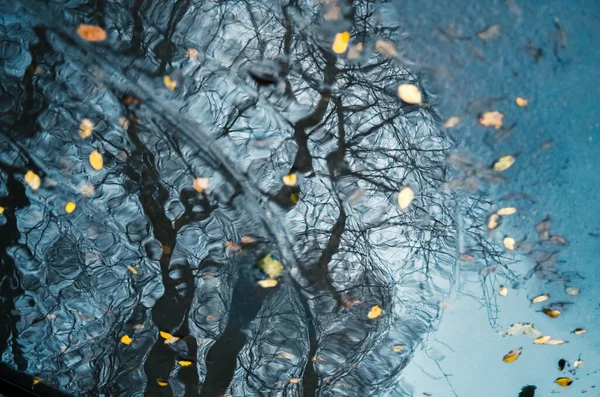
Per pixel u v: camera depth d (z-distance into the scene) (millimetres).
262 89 5277
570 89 5246
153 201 5016
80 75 5199
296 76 5336
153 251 4898
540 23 5441
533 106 5227
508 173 5051
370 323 4605
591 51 5328
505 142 5137
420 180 5074
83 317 4680
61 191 5008
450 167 5098
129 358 4523
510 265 4781
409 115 5234
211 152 5117
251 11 5520
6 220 4926
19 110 5121
